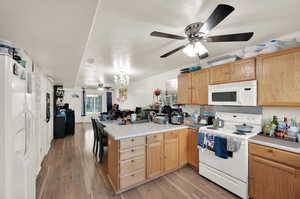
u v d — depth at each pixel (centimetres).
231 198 184
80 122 871
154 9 139
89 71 416
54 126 490
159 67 373
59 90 527
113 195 191
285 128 187
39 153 254
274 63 178
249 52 207
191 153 264
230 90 223
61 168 269
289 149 145
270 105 182
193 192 197
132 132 214
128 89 759
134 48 239
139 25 168
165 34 147
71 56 202
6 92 103
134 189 203
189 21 161
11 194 105
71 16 105
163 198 185
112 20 157
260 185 167
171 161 248
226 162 199
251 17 157
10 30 126
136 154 206
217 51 267
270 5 136
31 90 161
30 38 142
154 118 321
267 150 162
